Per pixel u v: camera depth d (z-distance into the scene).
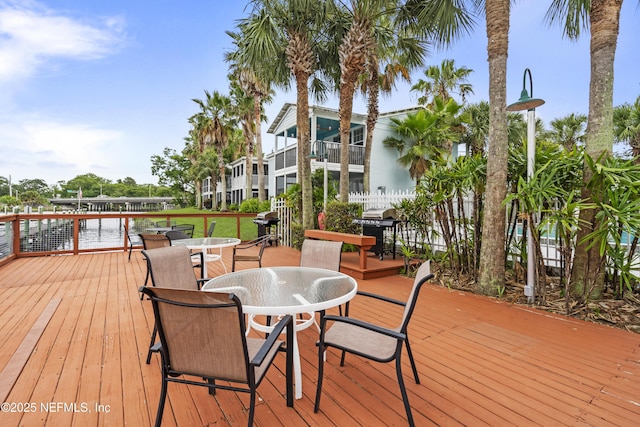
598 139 3.41
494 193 3.92
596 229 3.32
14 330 2.87
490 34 3.88
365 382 2.07
